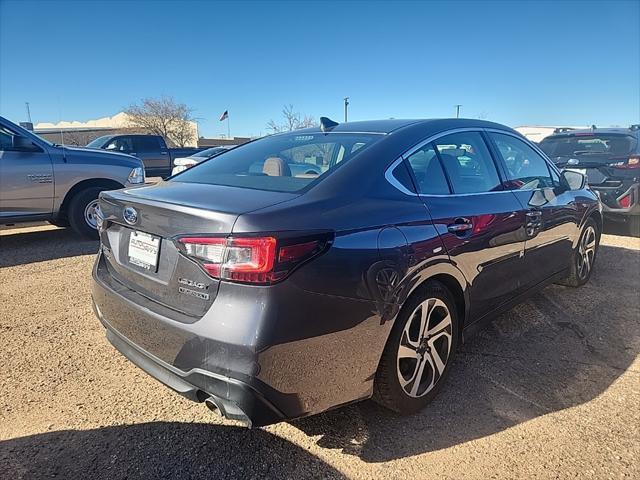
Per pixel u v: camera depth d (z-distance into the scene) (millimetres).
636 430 2545
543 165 4113
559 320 4012
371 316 2221
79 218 6656
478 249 2900
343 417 2643
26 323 3799
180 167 11844
